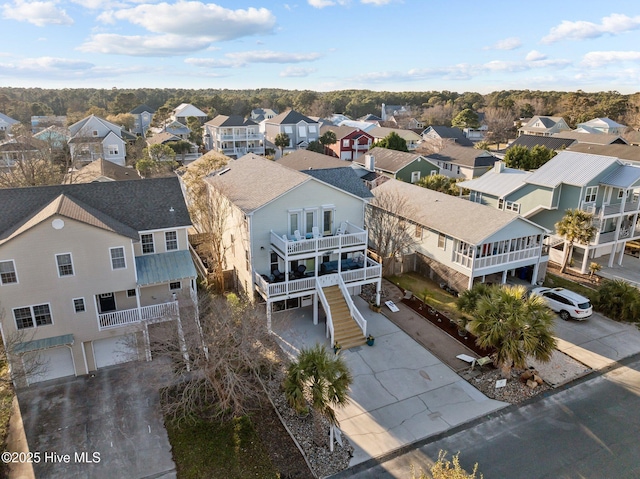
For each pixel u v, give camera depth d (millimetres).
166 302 22875
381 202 35156
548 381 21453
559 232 33062
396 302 29516
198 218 37000
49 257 19578
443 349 24109
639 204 34906
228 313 20219
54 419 18641
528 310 20734
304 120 88438
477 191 40500
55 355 21281
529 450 17109
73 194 24094
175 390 20594
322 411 16031
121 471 16109
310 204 27078
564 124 101562
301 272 26922
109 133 69062
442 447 17281
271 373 21484
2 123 94938
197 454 16906
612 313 27766
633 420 18812
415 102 190875
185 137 90875
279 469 16219
